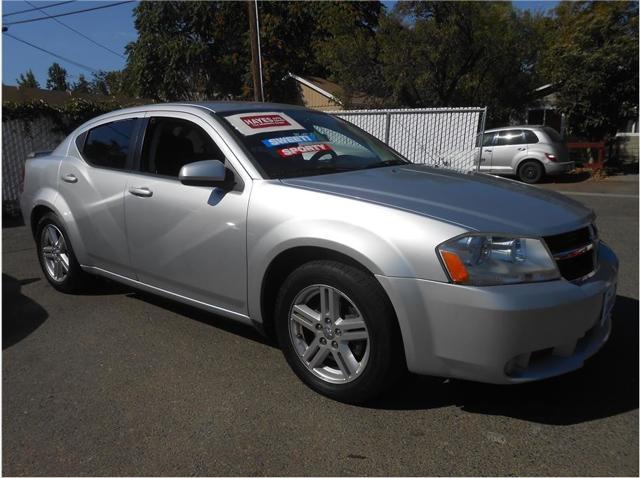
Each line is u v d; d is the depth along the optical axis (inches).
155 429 108.0
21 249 274.8
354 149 151.6
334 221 108.8
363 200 110.1
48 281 197.2
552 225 105.2
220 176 123.6
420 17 754.8
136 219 148.6
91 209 163.9
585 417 107.5
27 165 197.6
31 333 157.6
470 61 800.9
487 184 129.8
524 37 803.4
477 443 100.2
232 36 1083.9
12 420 113.2
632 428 103.7
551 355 103.7
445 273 97.3
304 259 118.0
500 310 94.2
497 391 117.6
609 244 267.0
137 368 134.0
